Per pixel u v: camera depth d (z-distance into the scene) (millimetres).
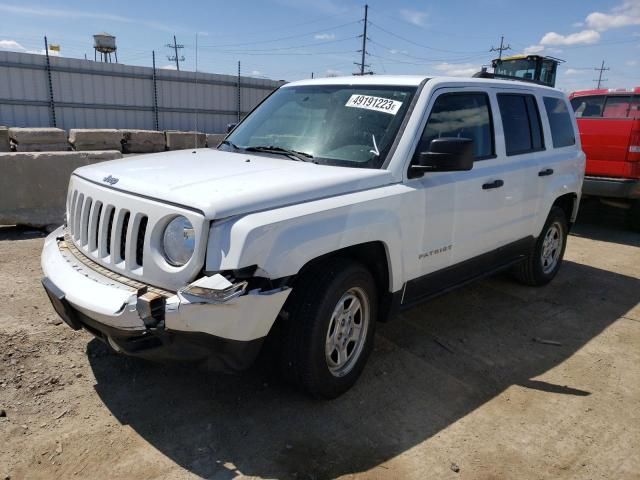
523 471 2834
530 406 3453
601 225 9641
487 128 4461
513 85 4898
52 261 3312
